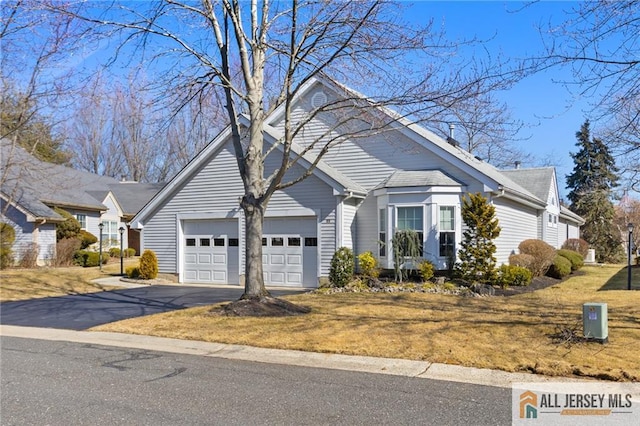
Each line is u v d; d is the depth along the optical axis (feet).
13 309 43.19
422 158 56.18
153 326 33.63
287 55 37.14
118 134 160.97
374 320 33.27
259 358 25.64
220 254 62.80
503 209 60.95
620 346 25.21
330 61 35.99
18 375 22.54
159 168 158.51
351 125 52.70
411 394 19.58
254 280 38.22
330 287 51.90
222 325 32.99
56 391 20.04
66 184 96.68
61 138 107.96
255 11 39.11
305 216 56.90
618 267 93.09
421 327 30.73
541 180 89.15
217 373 22.82
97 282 63.26
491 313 35.22
